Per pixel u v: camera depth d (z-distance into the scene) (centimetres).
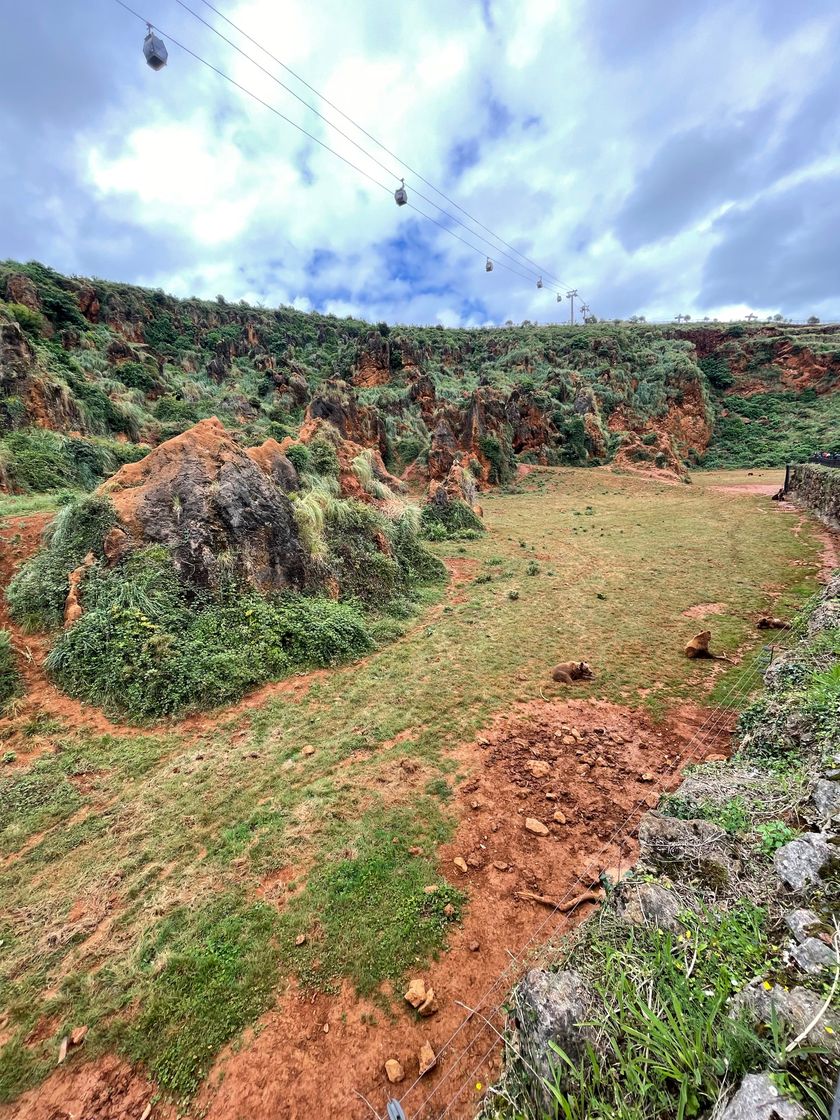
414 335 6131
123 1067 357
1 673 809
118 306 4531
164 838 566
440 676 930
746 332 5547
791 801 404
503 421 3897
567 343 5406
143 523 1046
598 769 657
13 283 3447
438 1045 358
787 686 655
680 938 282
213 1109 331
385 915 459
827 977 222
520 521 2469
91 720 777
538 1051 241
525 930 440
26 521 1137
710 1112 192
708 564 1568
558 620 1182
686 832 376
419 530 2044
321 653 988
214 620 953
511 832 555
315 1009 387
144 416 2977
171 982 408
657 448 3891
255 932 447
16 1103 341
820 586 1266
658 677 896
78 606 915
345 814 589
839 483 1873
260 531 1109
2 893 504
